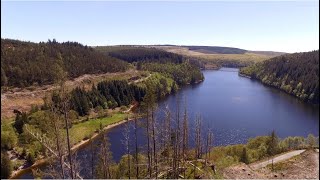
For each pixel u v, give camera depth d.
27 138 82.88
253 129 112.06
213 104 154.12
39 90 147.25
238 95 180.50
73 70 189.88
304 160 50.19
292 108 145.12
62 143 32.25
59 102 31.31
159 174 52.06
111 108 152.12
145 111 52.62
